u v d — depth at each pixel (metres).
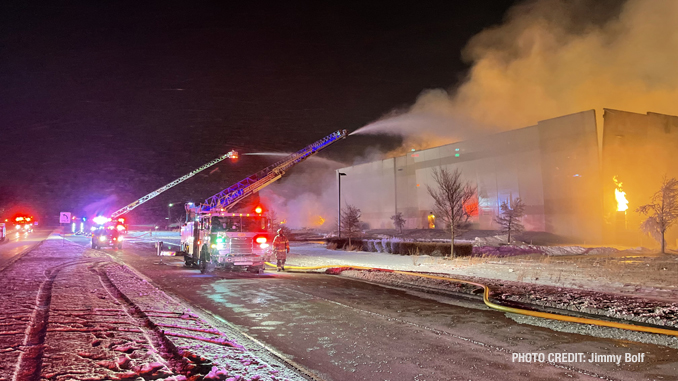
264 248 16.56
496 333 6.72
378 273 13.95
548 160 35.34
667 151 34.69
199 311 8.59
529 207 36.69
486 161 40.78
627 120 33.12
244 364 5.07
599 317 7.70
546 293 9.56
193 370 4.81
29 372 4.44
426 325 7.28
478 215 41.03
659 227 25.02
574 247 25.00
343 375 4.85
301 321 7.63
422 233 41.38
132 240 45.81
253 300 9.83
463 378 4.73
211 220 16.28
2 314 7.30
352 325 7.30
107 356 5.01
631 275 13.63
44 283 11.53
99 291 10.04
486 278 12.66
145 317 7.42
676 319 6.99
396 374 4.88
